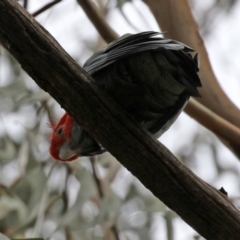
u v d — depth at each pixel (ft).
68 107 20.83
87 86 20.51
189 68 19.51
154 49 18.90
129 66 19.99
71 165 35.29
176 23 30.96
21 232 34.09
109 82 20.71
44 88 20.61
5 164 38.32
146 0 31.65
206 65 30.35
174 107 21.90
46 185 35.29
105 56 20.67
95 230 35.94
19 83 36.70
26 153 36.91
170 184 21.34
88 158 35.88
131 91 20.84
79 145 25.41
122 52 19.48
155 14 31.32
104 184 35.88
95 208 37.17
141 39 19.75
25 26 19.61
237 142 28.37
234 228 21.68
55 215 34.88
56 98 20.74
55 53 20.03
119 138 21.01
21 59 20.06
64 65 20.18
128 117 20.97
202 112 28.12
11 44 19.84
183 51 18.99
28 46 19.80
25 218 34.58
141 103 21.34
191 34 30.76
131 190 37.63
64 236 35.19
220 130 28.32
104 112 20.75
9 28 19.56
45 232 34.71
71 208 33.37
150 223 36.29
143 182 21.68
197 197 21.43
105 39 29.96
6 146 38.42
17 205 34.91
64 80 20.31
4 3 19.26
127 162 21.40
